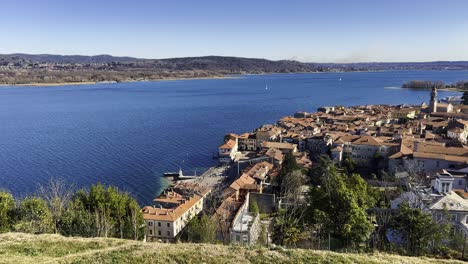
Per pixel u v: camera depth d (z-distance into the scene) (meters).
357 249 52.47
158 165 159.38
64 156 166.62
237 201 98.38
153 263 36.22
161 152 180.12
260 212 97.06
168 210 95.94
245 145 195.38
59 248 42.97
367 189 82.12
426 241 53.12
